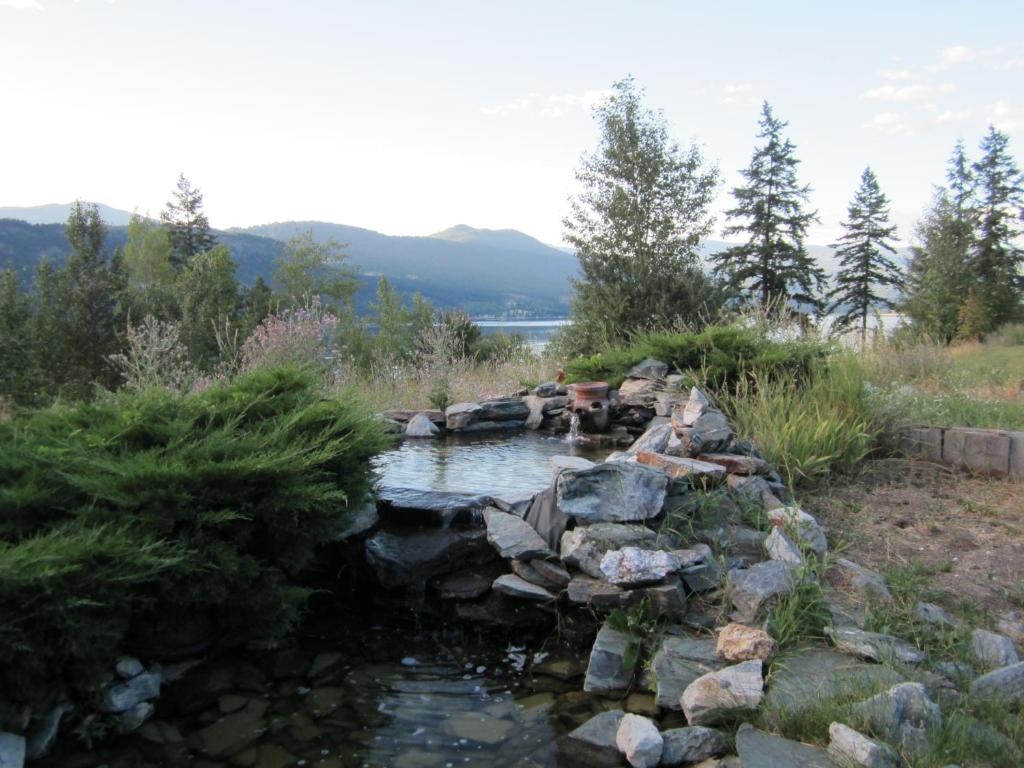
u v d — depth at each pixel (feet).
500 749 9.16
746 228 106.63
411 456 20.34
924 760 7.52
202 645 11.33
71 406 14.17
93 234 69.15
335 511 12.35
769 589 10.92
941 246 115.75
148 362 25.44
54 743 9.12
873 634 10.09
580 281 51.72
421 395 30.19
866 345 30.53
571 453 20.77
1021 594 11.44
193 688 10.69
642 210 51.62
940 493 16.25
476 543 13.53
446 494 14.69
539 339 52.47
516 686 10.93
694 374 23.43
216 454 11.45
